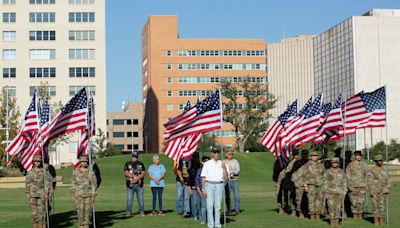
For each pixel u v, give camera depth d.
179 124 22.17
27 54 118.31
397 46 145.62
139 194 23.47
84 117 20.44
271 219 21.64
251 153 76.38
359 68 144.12
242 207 27.48
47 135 20.59
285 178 22.98
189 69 164.62
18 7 118.56
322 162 22.88
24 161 20.72
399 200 30.31
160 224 20.56
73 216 24.19
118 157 70.38
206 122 20.47
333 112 22.47
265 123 101.81
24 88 117.88
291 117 23.98
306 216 22.44
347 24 148.25
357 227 19.00
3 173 64.50
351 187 21.17
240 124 100.00
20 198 37.28
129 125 186.88
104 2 119.56
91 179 18.84
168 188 46.75
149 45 167.38
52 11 118.81
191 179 21.50
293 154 22.88
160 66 164.12
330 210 19.36
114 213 25.09
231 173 23.33
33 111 20.23
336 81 155.12
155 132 163.12
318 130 23.27
